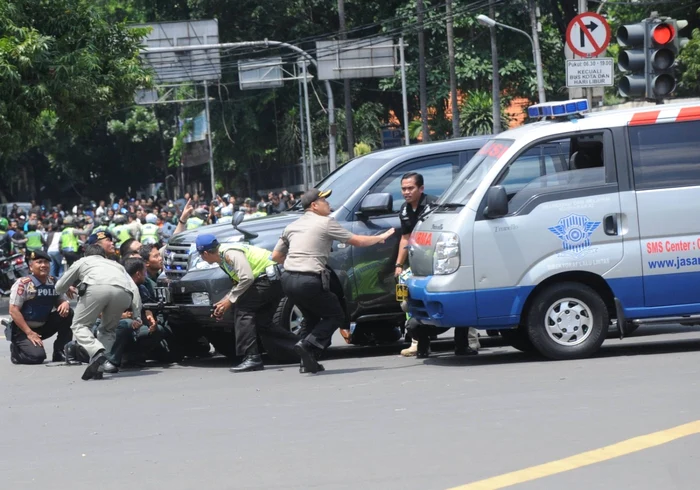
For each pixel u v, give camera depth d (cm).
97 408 2023
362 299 2531
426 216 2383
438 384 2034
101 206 11200
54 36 4753
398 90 9856
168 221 6694
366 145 10512
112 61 4888
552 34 9750
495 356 2464
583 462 1337
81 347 2611
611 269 2241
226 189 12312
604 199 2244
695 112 2270
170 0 11056
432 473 1323
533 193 2250
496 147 2327
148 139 14688
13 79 4412
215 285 2525
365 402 1877
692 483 1221
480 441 1487
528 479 1270
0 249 6209
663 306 2258
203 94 11188
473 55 9656
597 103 3444
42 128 4850
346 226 2536
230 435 1648
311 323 2391
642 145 2259
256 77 9538
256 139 10969
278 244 2366
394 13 10519
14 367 2814
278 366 2523
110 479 1398
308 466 1398
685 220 2255
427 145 2667
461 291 2230
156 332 2708
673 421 1539
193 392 2156
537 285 2239
